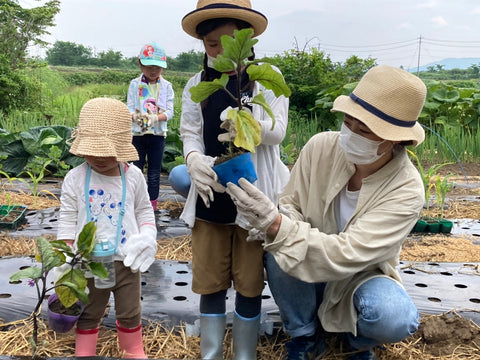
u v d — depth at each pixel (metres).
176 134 7.45
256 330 2.31
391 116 1.93
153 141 4.71
